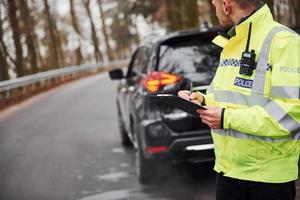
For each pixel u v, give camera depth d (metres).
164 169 5.49
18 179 6.29
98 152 7.56
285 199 2.33
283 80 2.14
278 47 2.17
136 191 5.31
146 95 5.22
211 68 5.14
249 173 2.34
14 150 8.27
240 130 2.22
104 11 53.91
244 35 2.30
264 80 2.22
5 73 21.72
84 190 5.54
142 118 5.29
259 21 2.26
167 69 5.22
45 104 16.06
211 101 2.54
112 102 14.65
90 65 36.25
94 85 23.11
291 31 2.21
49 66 38.75
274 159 2.28
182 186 5.31
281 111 2.13
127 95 6.68
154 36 6.13
